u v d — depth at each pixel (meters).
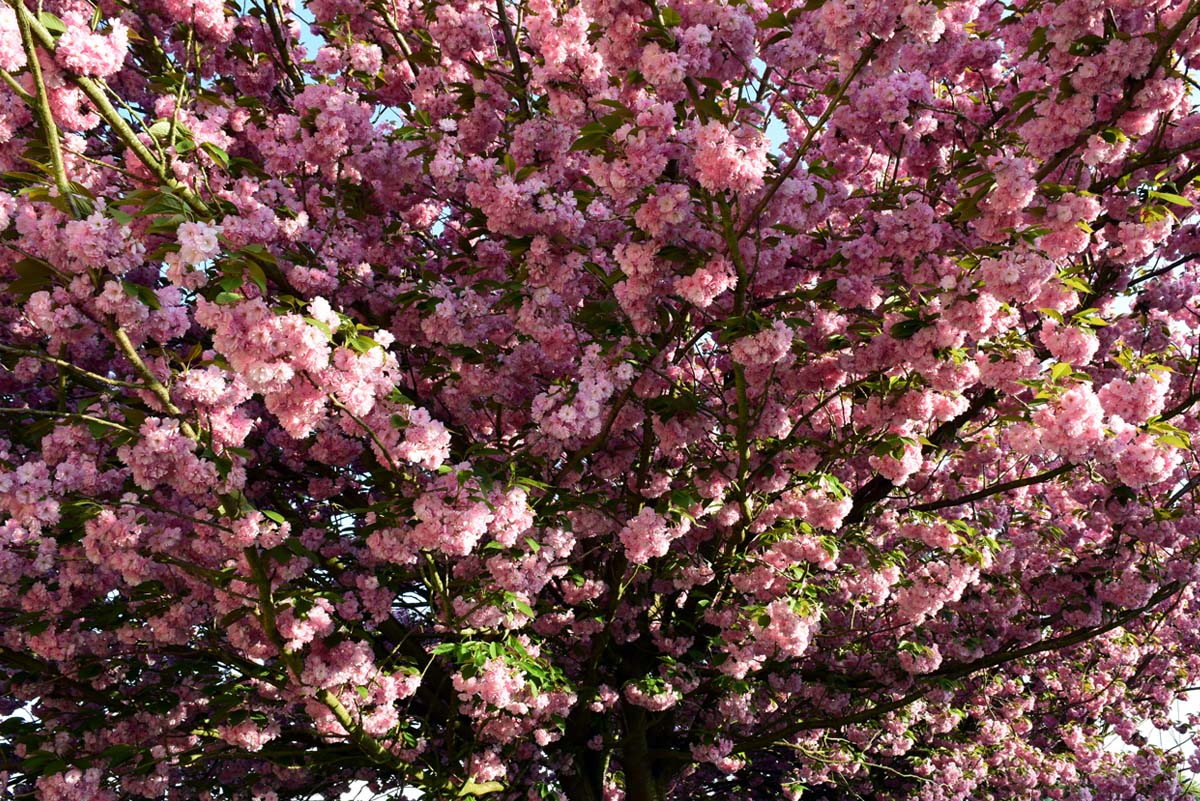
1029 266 4.39
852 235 5.59
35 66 3.46
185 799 7.43
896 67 4.11
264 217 4.60
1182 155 6.02
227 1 6.38
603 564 7.71
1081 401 4.68
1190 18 4.11
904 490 8.41
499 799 7.49
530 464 5.73
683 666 7.53
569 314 5.56
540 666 5.97
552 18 5.39
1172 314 8.34
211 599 5.43
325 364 3.55
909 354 5.01
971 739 10.55
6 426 5.21
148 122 6.04
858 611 9.01
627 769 8.44
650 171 4.18
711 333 7.20
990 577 8.75
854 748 9.62
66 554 5.08
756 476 6.78
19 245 3.74
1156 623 11.91
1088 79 4.36
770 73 4.64
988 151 5.08
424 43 6.86
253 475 6.54
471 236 6.11
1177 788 12.23
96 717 6.16
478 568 6.09
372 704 5.80
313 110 5.27
